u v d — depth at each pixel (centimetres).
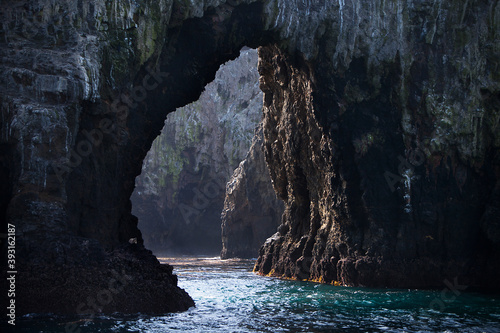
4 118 1409
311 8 2133
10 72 1438
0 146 1416
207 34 1920
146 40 1673
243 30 2031
